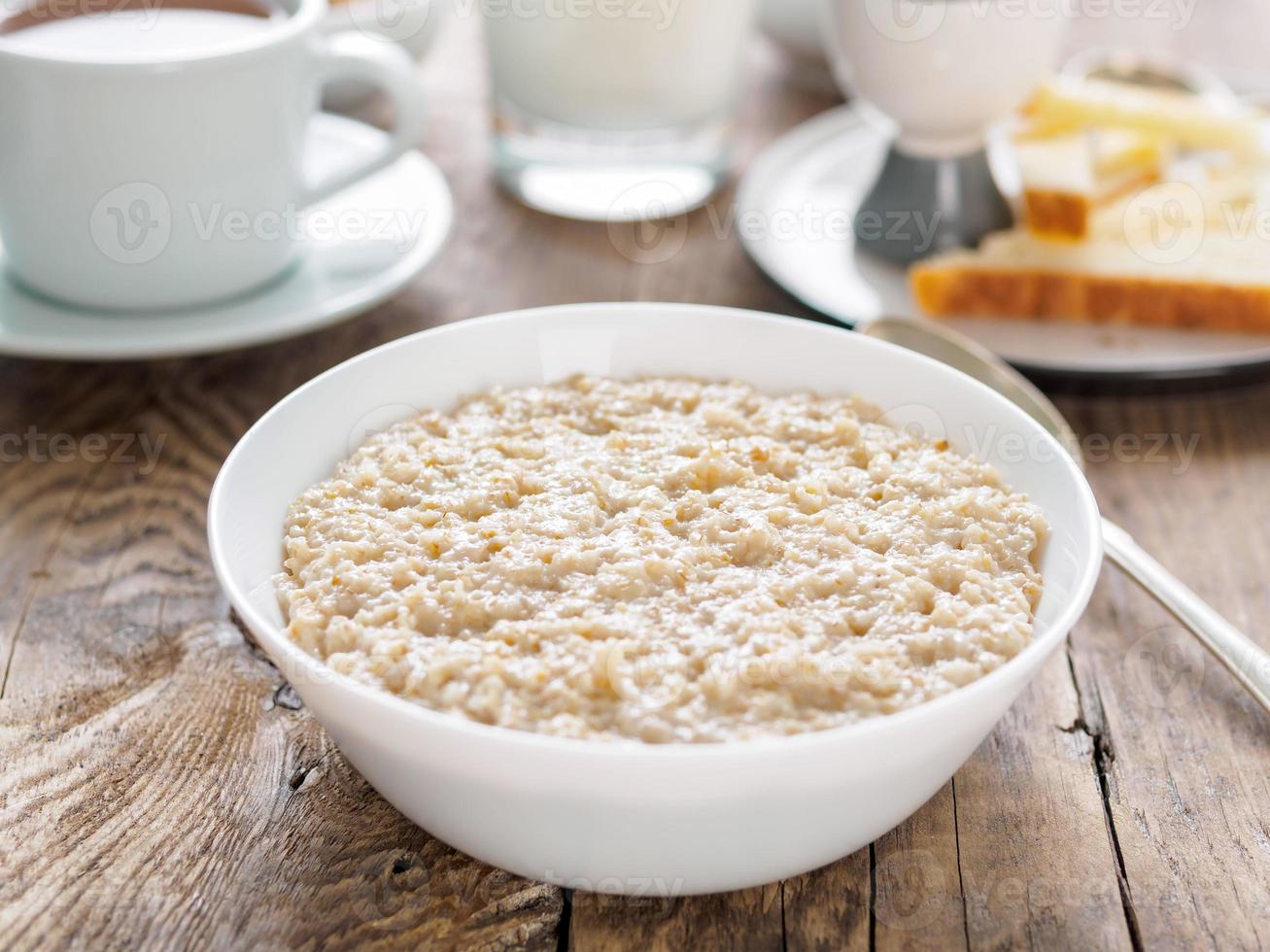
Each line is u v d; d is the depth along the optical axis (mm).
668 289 618
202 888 420
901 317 573
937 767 399
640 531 437
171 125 533
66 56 520
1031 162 629
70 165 534
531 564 425
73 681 470
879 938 413
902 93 603
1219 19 832
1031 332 594
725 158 680
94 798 440
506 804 386
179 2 584
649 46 633
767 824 387
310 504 448
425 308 608
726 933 414
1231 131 667
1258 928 415
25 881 420
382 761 396
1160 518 525
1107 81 717
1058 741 458
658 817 382
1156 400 580
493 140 683
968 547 438
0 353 590
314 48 566
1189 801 443
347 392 468
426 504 447
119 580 500
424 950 410
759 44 809
